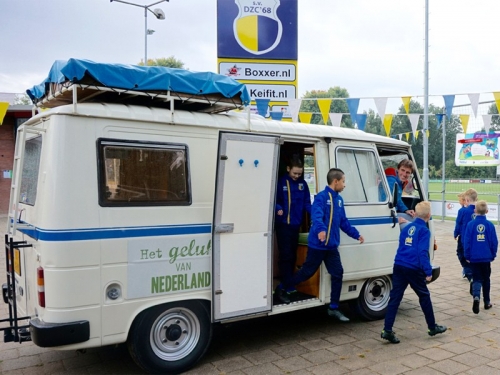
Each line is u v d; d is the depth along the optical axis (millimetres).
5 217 16375
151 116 4156
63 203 3709
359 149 5695
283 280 5344
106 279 3883
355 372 4258
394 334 5027
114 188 3963
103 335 3869
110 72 3953
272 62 9734
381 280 5934
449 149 24219
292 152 5945
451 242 12523
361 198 5656
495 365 4398
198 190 4406
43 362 4527
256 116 5270
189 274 4320
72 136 3793
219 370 4336
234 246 4516
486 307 6316
